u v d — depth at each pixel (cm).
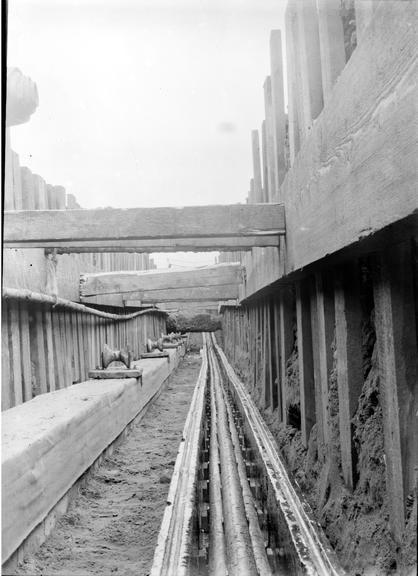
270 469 543
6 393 593
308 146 403
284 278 545
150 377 1055
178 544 363
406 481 279
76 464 486
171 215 515
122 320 1387
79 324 955
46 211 518
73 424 479
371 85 260
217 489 559
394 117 233
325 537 370
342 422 384
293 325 691
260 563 392
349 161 297
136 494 525
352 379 375
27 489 358
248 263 930
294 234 465
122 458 669
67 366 857
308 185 404
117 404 701
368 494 336
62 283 869
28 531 355
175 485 489
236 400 1104
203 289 1264
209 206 516
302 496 456
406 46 219
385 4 239
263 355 937
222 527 457
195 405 995
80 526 441
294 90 477
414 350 289
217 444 770
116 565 369
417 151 211
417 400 288
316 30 409
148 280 1008
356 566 310
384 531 301
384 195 246
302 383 547
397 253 292
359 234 280
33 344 710
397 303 292
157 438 795
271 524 473
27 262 679
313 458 482
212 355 2511
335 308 400
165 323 2462
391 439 293
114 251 710
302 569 329
